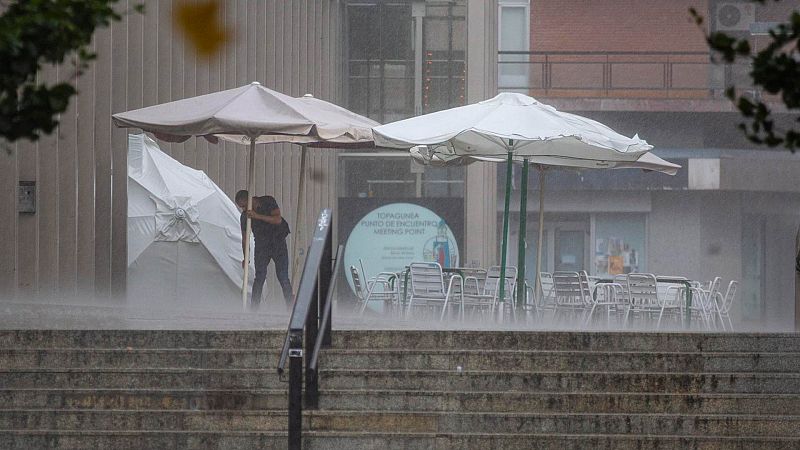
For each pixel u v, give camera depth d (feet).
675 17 458.50
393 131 179.63
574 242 443.73
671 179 433.07
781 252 451.12
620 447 102.89
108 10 71.72
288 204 316.19
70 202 198.18
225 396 109.29
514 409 108.88
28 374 112.16
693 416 106.11
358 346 119.14
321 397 109.50
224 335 118.42
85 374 112.16
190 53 247.09
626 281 222.89
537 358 115.44
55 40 70.13
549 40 460.55
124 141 215.51
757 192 447.01
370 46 386.11
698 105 445.37
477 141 196.03
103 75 208.44
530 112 180.75
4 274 181.06
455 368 115.14
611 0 458.91
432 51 386.52
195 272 239.30
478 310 223.92
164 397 109.19
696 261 442.91
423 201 281.13
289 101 183.52
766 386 113.19
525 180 193.98
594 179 437.17
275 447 103.24
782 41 69.36
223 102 175.01
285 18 313.94
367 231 282.15
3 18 68.85
